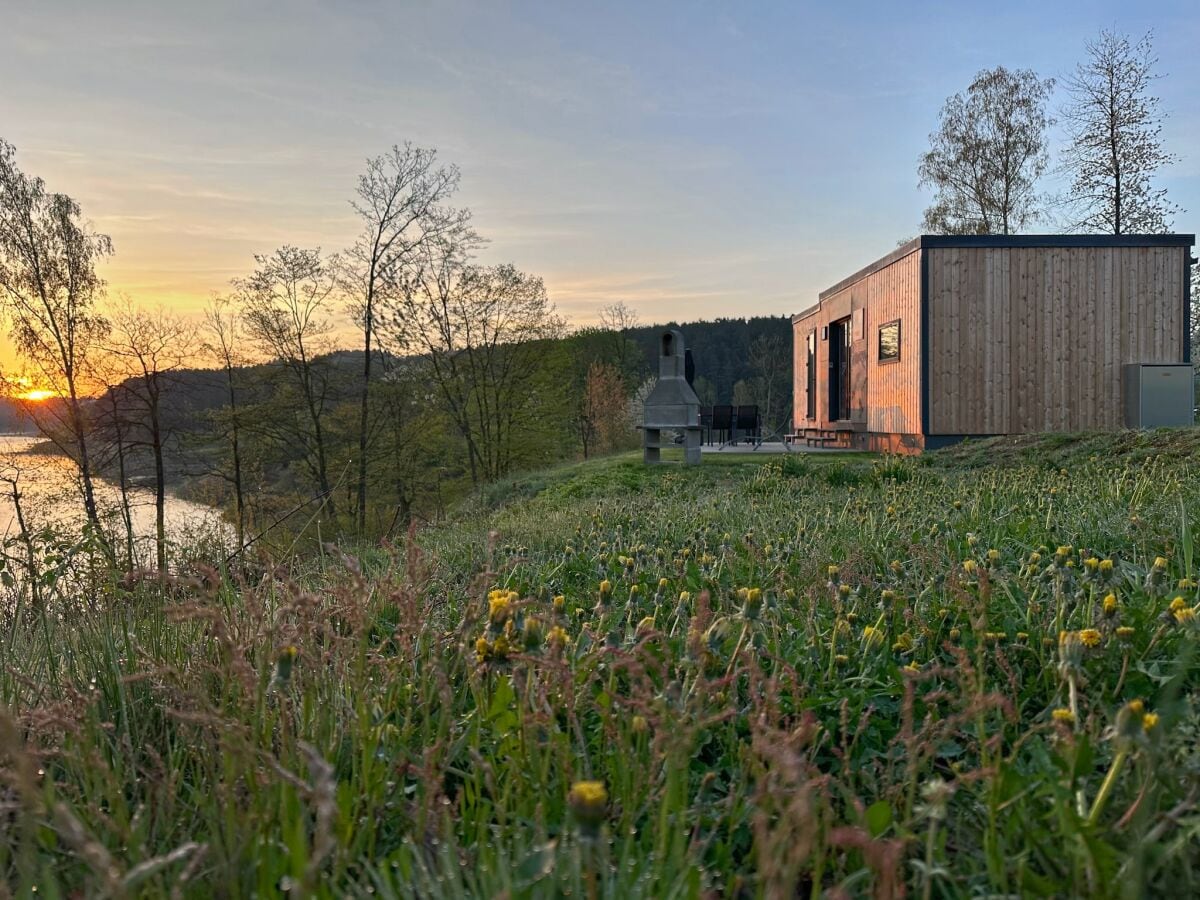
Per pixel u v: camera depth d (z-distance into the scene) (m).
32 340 20.58
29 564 3.52
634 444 35.03
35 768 1.74
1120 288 15.63
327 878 1.48
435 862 1.67
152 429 19.89
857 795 1.95
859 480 9.82
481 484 22.84
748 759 1.81
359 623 2.30
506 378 25.39
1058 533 4.53
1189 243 15.53
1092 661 2.35
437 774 1.87
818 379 24.42
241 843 1.55
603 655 2.40
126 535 4.16
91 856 1.18
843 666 2.58
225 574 3.45
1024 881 1.42
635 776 1.84
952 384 15.80
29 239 21.14
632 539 5.33
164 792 1.81
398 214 23.02
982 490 6.86
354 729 2.08
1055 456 10.96
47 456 19.19
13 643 3.03
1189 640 1.85
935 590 3.38
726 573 4.10
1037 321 15.71
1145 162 25.84
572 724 1.99
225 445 20.70
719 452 20.02
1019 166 30.16
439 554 5.52
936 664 2.56
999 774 1.66
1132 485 6.43
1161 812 1.55
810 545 4.55
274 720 2.08
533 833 1.77
